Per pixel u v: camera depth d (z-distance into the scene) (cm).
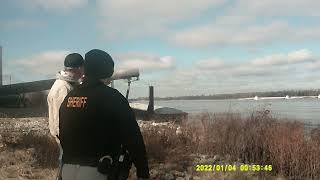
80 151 369
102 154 365
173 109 2652
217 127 1135
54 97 536
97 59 381
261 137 1076
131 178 784
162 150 1010
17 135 1262
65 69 548
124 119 361
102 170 362
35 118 2275
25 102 3347
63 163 381
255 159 1063
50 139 1130
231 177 945
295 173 993
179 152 1023
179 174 935
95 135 365
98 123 364
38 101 3391
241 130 1105
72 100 379
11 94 3312
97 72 381
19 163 1002
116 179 367
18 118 2262
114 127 366
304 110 3312
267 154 1048
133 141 358
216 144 1102
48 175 932
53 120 543
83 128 367
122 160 370
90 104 368
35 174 937
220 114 1211
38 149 1050
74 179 368
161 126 1273
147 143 1014
